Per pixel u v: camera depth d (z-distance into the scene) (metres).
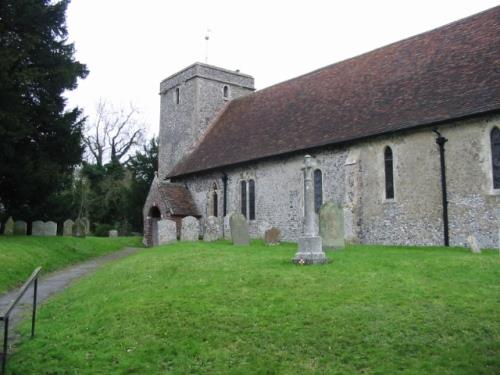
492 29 17.75
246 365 6.51
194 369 6.46
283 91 26.31
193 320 7.84
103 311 8.62
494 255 12.14
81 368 6.58
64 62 21.31
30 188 21.05
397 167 17.33
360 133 18.30
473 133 15.36
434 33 20.39
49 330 8.09
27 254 15.77
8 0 19.38
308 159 12.09
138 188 38.72
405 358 6.51
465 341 6.87
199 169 26.34
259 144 23.30
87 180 42.47
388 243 17.41
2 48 18.77
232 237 18.38
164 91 33.97
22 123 19.22
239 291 9.16
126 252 22.73
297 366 6.43
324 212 14.92
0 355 7.10
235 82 32.41
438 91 17.12
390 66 20.72
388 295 8.55
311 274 10.16
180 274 10.90
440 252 13.52
